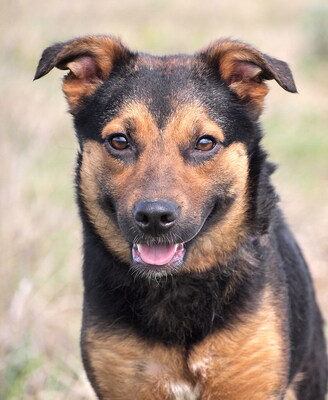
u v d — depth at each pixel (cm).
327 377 867
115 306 701
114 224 706
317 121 1947
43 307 1042
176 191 656
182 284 704
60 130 1462
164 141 682
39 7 1532
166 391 704
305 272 818
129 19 2819
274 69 706
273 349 695
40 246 1095
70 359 970
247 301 696
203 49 756
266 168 744
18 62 1312
